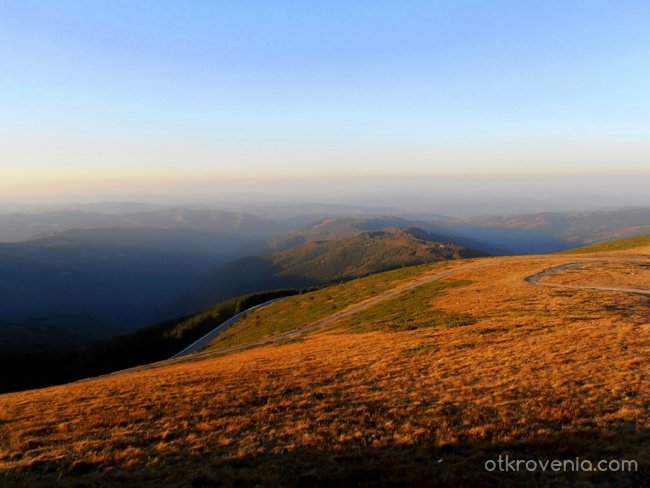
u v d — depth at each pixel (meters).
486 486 11.03
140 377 31.05
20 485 12.59
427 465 12.48
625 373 18.48
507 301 41.19
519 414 15.57
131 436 16.41
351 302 67.38
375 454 13.41
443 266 86.06
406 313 46.47
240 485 12.05
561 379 18.58
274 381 22.81
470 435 14.27
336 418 16.64
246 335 69.31
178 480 12.45
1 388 75.00
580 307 34.06
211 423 17.02
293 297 94.31
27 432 17.84
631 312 30.92
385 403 17.94
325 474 12.21
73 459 14.48
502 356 23.14
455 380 20.14
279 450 14.15
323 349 32.22
